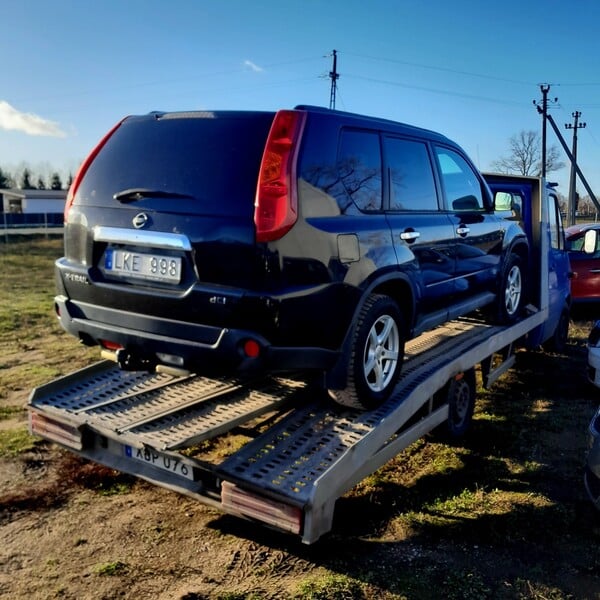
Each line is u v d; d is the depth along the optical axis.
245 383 4.05
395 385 3.89
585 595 2.98
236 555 3.21
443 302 4.53
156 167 3.30
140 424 3.42
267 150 3.04
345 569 3.11
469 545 3.38
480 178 5.36
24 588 2.90
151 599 2.84
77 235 3.52
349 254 3.34
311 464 3.10
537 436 5.05
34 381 6.25
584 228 11.30
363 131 3.69
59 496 3.82
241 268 2.99
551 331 7.45
